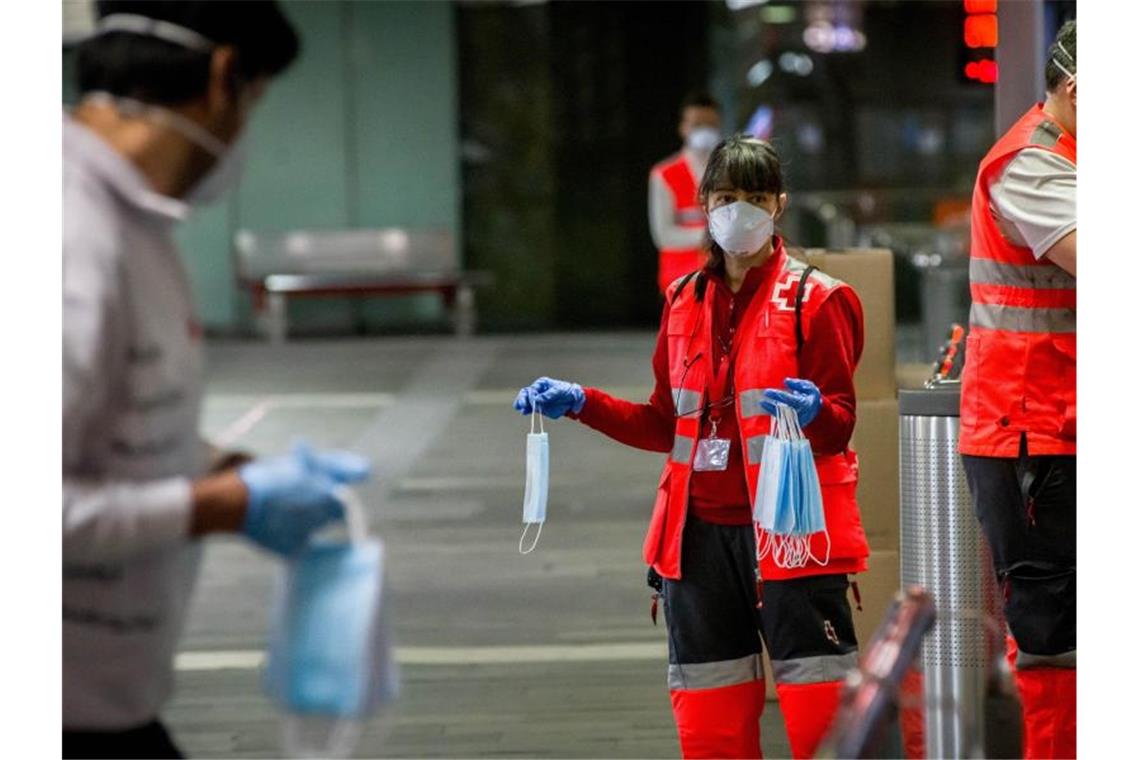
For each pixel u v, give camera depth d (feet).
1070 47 29.55
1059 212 29.19
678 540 30.12
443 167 139.74
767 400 28.32
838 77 144.25
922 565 35.22
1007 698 29.19
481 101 142.51
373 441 84.48
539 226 144.05
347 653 19.61
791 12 143.23
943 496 34.94
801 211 139.33
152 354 19.17
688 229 78.89
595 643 48.47
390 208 139.85
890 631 24.47
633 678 44.91
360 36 138.31
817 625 29.53
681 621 30.50
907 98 144.77
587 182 143.64
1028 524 30.73
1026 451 30.32
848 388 29.73
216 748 38.93
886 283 41.14
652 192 79.92
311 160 138.82
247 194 138.72
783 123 144.36
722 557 30.19
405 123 139.13
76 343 18.37
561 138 143.02
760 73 143.84
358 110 138.92
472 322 137.39
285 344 130.52
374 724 38.91
